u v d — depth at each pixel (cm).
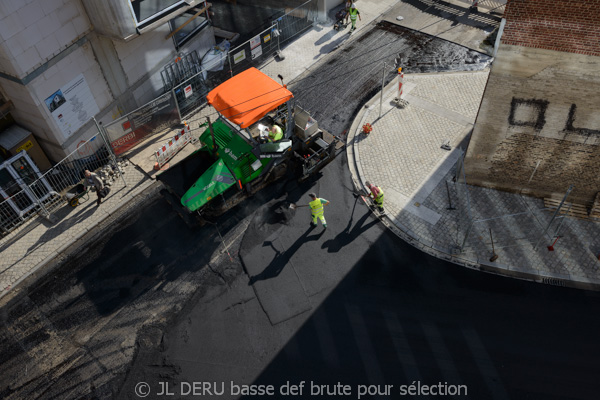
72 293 1481
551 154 1528
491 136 1545
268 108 1501
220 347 1342
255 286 1473
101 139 1889
